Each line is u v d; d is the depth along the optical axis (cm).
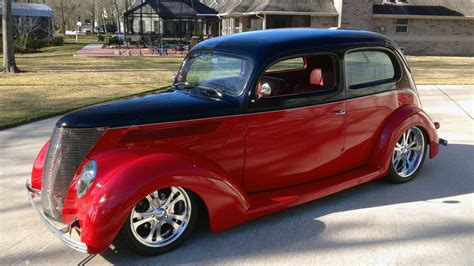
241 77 399
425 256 354
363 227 405
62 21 6919
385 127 489
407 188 502
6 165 587
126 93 1194
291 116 414
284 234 391
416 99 531
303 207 449
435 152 544
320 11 2953
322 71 462
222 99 396
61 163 354
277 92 440
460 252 360
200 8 3541
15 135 739
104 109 368
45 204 371
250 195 416
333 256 354
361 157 484
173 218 361
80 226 328
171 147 366
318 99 429
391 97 492
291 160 427
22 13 4069
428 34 3123
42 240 388
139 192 326
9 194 491
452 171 559
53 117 888
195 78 443
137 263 347
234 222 379
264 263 345
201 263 346
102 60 2369
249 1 3247
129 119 355
